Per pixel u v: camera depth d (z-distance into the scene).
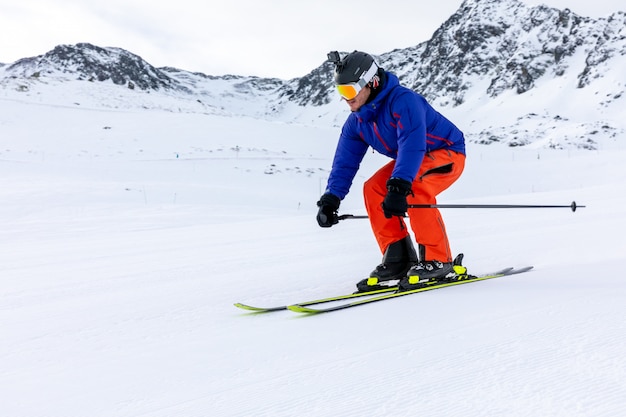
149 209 16.09
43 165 28.91
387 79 2.64
